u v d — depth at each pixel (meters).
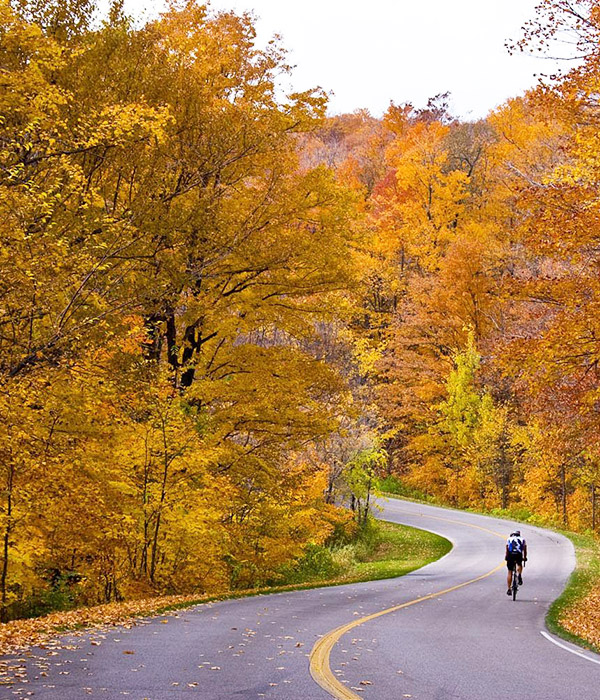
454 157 74.25
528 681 9.22
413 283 61.78
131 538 17.77
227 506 20.64
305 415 22.30
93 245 14.71
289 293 21.81
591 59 15.38
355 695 7.75
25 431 14.21
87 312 13.83
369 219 65.12
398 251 69.00
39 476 14.80
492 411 54.81
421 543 42.06
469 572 30.73
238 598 19.39
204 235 18.59
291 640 11.66
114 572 17.92
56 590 17.30
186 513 18.67
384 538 44.19
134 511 17.70
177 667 8.90
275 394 21.27
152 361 17.20
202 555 19.56
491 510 55.59
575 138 16.91
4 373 12.90
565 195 16.80
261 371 21.94
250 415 21.03
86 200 13.91
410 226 65.69
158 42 21.02
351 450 40.06
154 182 17.53
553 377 17.98
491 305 57.59
